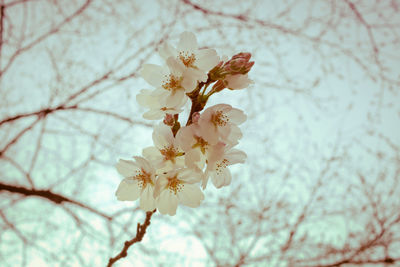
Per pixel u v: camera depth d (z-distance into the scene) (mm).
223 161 569
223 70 557
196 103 560
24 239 1034
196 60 560
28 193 1009
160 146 562
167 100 551
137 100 565
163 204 563
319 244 1179
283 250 1165
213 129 544
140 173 567
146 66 566
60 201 1012
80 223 1033
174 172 551
